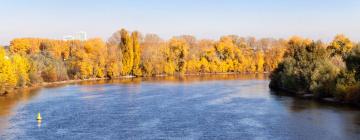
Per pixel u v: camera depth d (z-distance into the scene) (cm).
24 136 5191
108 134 5253
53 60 17150
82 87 12912
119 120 6247
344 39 16525
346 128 5338
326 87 8588
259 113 6712
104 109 7450
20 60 13062
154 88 12006
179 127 5625
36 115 6812
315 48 10494
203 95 9688
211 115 6569
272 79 11831
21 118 6519
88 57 18588
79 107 7769
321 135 4984
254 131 5291
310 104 7750
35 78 14000
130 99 9000
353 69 8075
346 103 7781
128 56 19750
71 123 6041
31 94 10588
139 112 7019
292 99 8681
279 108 7262
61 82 15850
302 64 10169
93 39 19488
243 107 7462
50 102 8631
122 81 16225
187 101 8481
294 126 5550
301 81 9906
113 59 19100
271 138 4891
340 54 16312
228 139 4875
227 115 6544
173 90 11200
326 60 9481
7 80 10962
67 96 9881
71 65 17925
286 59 11694
